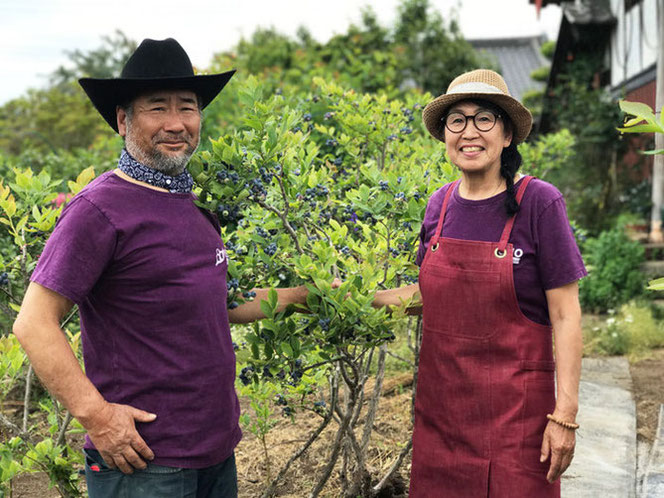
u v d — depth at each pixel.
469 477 2.33
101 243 1.91
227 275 2.44
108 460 1.94
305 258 2.44
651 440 4.29
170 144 2.06
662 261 8.95
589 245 8.82
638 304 7.91
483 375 2.30
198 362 2.02
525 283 2.27
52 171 8.44
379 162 4.27
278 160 2.60
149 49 2.07
